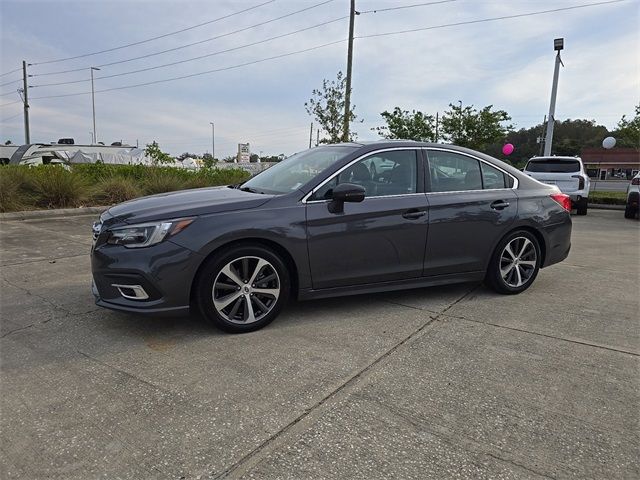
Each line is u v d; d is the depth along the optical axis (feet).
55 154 80.18
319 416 8.41
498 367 10.43
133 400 8.86
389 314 13.78
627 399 9.16
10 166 37.50
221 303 11.75
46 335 11.85
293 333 12.19
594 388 9.57
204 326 12.54
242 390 9.27
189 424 8.13
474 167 15.48
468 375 10.03
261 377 9.80
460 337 12.10
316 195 12.77
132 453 7.36
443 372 10.15
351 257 13.10
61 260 19.92
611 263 21.38
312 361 10.58
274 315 12.48
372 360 10.68
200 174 49.93
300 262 12.46
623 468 7.16
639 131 74.28
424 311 14.10
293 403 8.84
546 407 8.84
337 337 11.98
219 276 11.68
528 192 16.12
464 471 7.04
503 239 15.52
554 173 44.47
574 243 27.30
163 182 43.37
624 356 11.09
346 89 65.16
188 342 11.52
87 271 18.08
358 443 7.66
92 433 7.85
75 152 83.10
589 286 17.21
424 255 14.19
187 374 9.89
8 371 9.97
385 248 13.53
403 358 10.80
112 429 7.97
